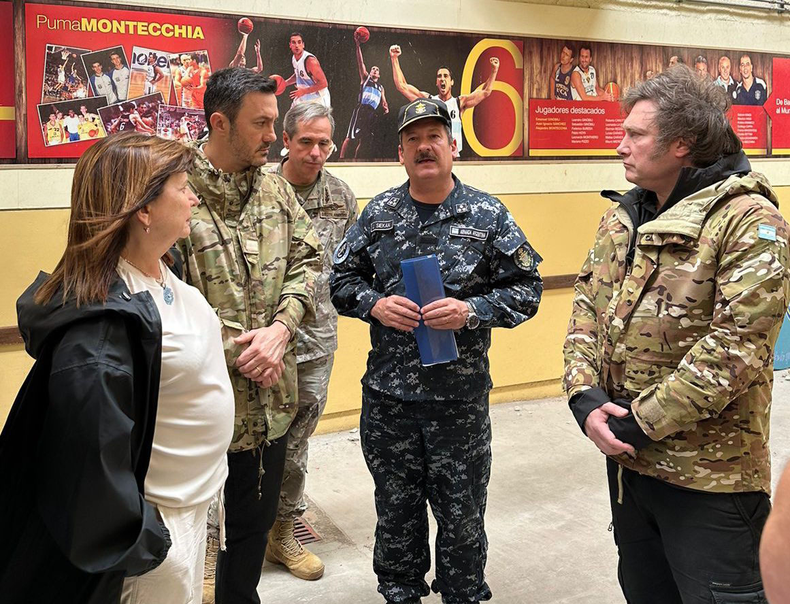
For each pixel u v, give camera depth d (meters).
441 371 2.49
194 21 3.92
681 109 1.95
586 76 5.09
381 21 4.40
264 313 2.35
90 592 1.54
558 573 3.17
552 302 5.26
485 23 4.70
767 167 5.89
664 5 5.27
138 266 1.73
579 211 5.21
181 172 1.74
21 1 3.55
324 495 3.90
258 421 2.32
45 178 3.70
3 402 3.76
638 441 1.93
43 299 1.58
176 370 1.70
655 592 2.17
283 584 3.10
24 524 1.56
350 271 2.66
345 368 4.64
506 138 4.88
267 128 2.28
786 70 5.86
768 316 1.80
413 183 2.54
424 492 2.66
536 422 4.91
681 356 1.94
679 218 1.92
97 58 3.73
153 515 1.56
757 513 1.92
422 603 2.96
